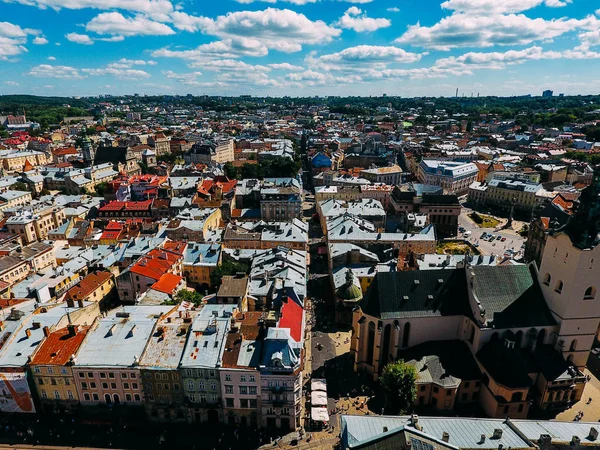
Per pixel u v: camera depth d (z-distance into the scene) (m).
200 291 165.38
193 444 96.44
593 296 105.50
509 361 102.12
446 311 114.19
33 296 136.38
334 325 142.00
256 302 139.88
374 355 115.19
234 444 96.56
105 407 103.62
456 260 163.25
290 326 113.56
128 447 95.19
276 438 98.25
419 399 107.25
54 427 99.81
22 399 101.12
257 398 98.75
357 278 152.00
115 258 168.50
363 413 105.00
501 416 100.75
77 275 156.00
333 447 95.56
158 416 102.94
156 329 108.62
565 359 111.25
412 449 63.03
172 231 192.00
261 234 192.25
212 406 100.69
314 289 166.50
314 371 120.19
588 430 80.31
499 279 114.44
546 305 112.00
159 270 150.25
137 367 98.12
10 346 104.25
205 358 99.06
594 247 99.44
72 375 100.12
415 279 115.81
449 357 110.88
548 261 110.44
